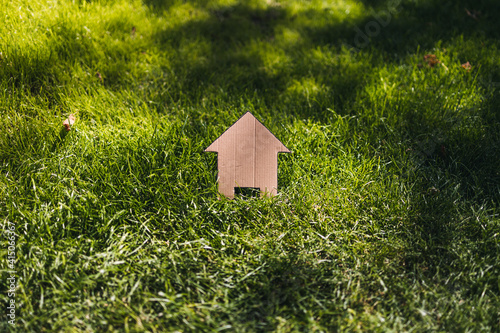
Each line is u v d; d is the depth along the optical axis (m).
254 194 2.53
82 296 1.85
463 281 1.98
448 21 4.54
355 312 1.79
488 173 2.60
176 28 4.04
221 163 2.35
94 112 2.93
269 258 2.05
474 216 2.27
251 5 4.79
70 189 2.31
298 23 4.53
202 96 3.32
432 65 3.68
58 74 3.10
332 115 3.12
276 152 2.36
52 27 3.39
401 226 2.26
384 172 2.59
